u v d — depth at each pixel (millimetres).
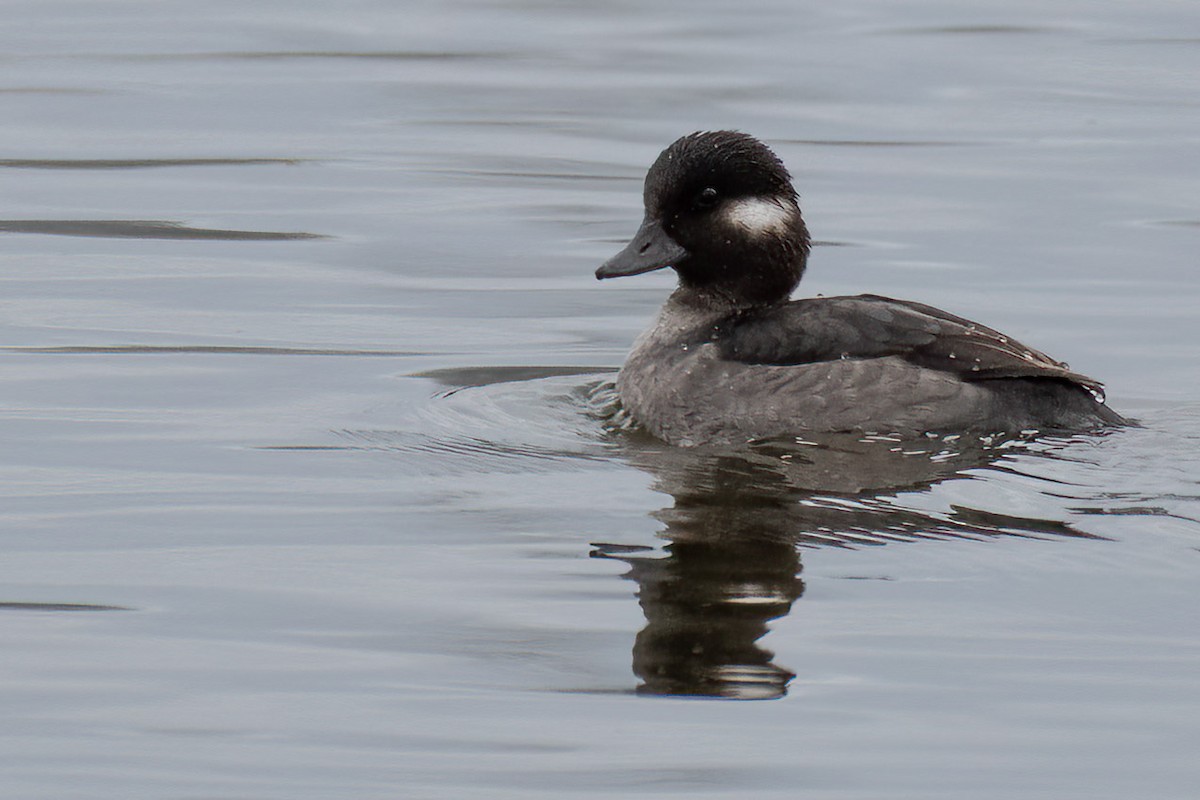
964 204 21094
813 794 8508
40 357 16031
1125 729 9047
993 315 17328
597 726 9141
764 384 13758
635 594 10617
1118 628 10086
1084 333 16750
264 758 8828
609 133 24438
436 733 9078
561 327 17359
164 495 12469
